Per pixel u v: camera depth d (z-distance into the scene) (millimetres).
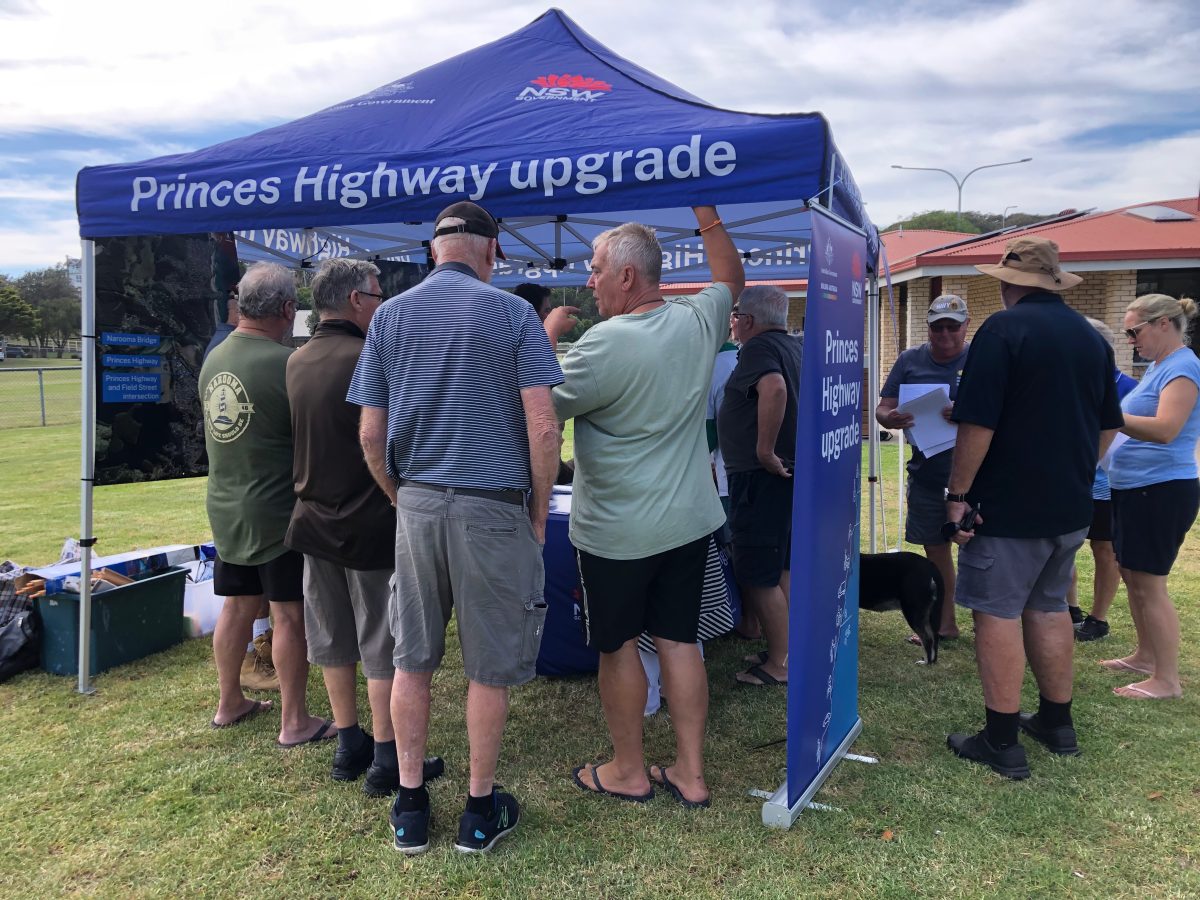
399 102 3484
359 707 3414
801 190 2412
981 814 2551
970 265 12195
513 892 2189
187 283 4207
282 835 2461
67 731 3184
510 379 2213
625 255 2434
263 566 2945
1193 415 3301
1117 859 2312
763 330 3521
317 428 2496
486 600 2209
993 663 2795
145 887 2227
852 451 2826
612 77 3404
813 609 2504
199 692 3574
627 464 2400
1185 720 3193
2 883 2244
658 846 2389
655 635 2609
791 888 2193
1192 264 11758
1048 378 2652
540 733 3182
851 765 2881
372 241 6621
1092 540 4109
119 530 7168
